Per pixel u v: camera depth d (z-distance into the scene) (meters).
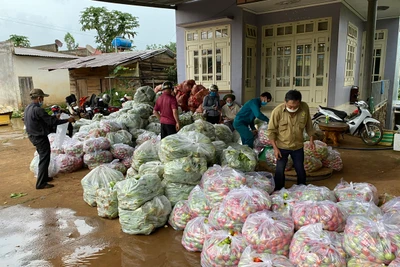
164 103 5.53
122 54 14.99
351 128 7.36
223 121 7.33
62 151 5.95
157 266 2.91
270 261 2.25
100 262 3.01
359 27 11.12
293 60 10.03
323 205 2.72
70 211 4.18
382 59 12.10
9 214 4.10
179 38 11.18
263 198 2.94
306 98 9.97
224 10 9.90
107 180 4.32
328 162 5.10
